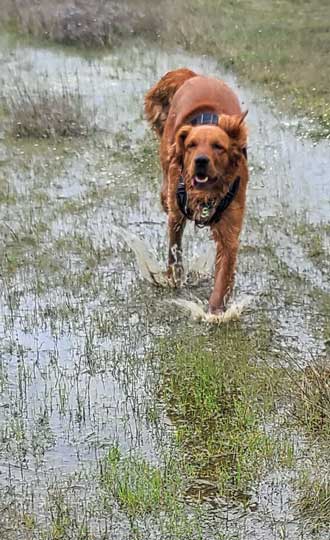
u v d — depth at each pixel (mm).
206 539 5344
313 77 17781
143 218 10977
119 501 5688
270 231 10430
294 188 12109
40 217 11000
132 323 8312
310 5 24922
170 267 9055
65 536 5383
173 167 8391
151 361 7582
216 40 21391
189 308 8477
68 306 8609
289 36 21312
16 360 7668
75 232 10461
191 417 6730
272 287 8969
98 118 15500
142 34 22266
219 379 7227
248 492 5777
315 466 6023
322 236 10305
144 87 17812
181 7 24406
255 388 7027
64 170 12867
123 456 6215
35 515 5602
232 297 8750
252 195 11812
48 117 14688
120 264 9594
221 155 7812
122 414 6789
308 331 8102
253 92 17188
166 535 5367
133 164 13102
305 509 5586
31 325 8297
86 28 21938
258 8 24719
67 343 7965
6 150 13797
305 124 14992
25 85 17688
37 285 9055
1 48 21438
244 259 9617
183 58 20281
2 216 11062
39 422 6691
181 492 5805
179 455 6219
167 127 9148
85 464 6152
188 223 10562
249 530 5418
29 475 6039
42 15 22984
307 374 7102
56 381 7285
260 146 13977
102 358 7656
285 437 6359
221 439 6398
